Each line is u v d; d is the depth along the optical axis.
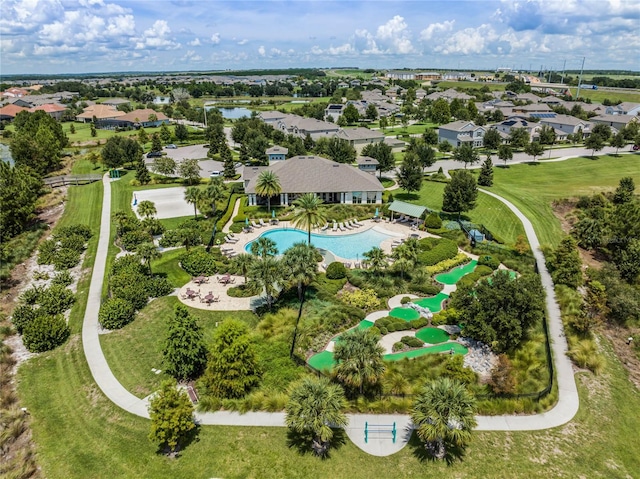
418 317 44.12
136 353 38.62
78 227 67.06
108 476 26.53
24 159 99.69
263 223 70.62
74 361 37.97
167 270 54.09
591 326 42.72
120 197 85.94
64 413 32.09
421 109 197.62
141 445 28.72
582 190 87.00
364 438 29.14
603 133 139.62
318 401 27.05
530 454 28.03
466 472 26.62
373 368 30.83
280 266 44.31
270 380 34.44
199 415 31.17
